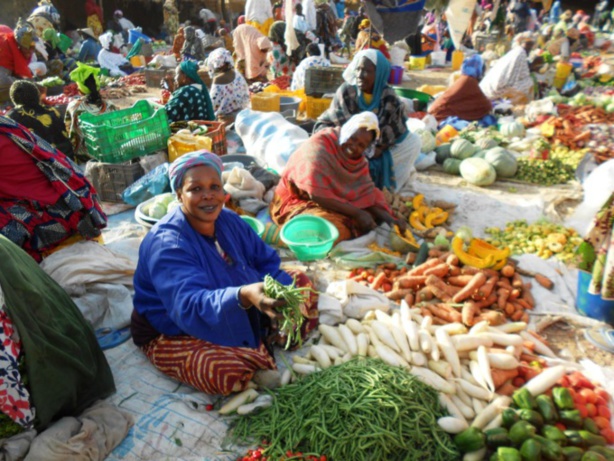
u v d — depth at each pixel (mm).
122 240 4488
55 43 14414
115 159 5707
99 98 6492
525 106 9484
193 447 2627
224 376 2762
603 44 18609
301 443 2576
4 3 16766
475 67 8422
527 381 3072
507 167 6398
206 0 22203
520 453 2451
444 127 7859
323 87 8695
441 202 5469
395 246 4566
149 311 2982
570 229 4957
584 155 6281
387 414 2576
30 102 5781
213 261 2834
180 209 2879
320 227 4227
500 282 3955
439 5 10016
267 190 5352
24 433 2520
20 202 3506
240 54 12438
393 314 3418
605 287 3264
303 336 3381
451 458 2584
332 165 4492
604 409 2820
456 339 3166
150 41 17938
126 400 2914
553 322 3697
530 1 18922
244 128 6277
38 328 2482
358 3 22312
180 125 6723
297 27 12844
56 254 3617
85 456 2463
